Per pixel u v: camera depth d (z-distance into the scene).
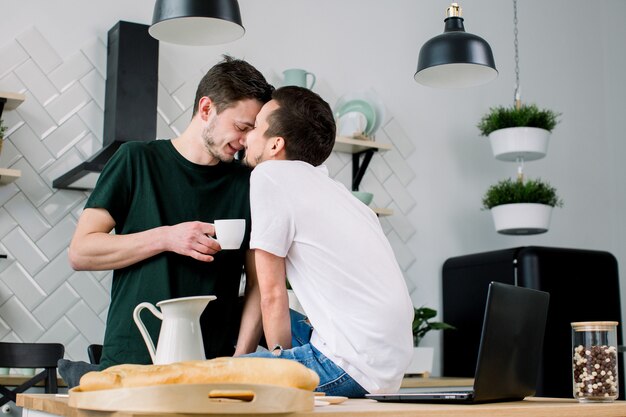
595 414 1.49
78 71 3.59
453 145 4.54
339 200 1.82
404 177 4.37
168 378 1.15
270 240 1.77
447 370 4.24
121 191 2.28
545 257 3.86
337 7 4.29
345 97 4.09
